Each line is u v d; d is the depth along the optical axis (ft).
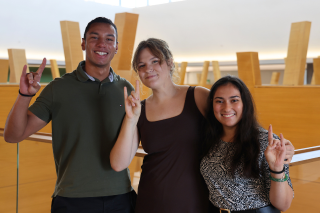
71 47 17.67
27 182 6.75
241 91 4.55
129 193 5.39
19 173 6.86
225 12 38.91
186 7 41.60
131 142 4.88
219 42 41.14
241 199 4.33
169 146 4.99
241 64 20.67
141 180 5.18
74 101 5.07
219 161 4.62
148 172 5.07
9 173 7.02
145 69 5.08
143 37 46.42
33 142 6.56
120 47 14.29
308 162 4.83
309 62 33.83
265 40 37.55
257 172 4.25
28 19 37.99
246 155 4.33
